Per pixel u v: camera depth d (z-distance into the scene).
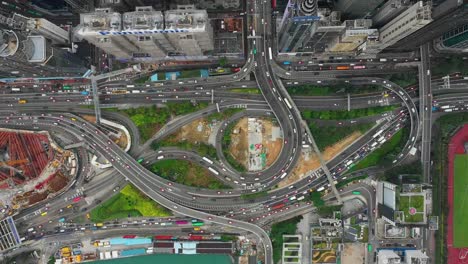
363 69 192.50
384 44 170.38
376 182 194.62
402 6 149.12
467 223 196.75
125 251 199.62
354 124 194.12
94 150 196.62
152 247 199.38
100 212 196.38
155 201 196.88
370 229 197.38
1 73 188.50
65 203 199.00
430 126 191.25
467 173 195.38
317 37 170.38
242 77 192.12
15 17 172.38
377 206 194.25
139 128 197.25
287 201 196.75
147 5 179.00
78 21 198.75
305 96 194.00
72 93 196.62
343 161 195.12
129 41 166.25
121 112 196.88
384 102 192.12
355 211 198.00
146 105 195.62
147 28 149.00
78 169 198.25
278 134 196.12
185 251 198.38
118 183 198.88
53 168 196.62
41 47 164.75
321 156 191.75
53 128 197.62
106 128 197.12
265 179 196.25
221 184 196.75
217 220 196.25
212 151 193.75
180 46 168.38
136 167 195.75
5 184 197.62
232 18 188.75
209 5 188.88
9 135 198.62
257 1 190.00
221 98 193.88
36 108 197.38
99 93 195.88
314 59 192.25
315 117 193.88
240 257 199.75
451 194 196.00
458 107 191.38
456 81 190.88
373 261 197.88
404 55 190.62
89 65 196.00
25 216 198.75
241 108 194.12
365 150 194.50
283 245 195.88
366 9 158.88
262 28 190.62
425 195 175.62
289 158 195.00
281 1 186.88
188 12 149.62
